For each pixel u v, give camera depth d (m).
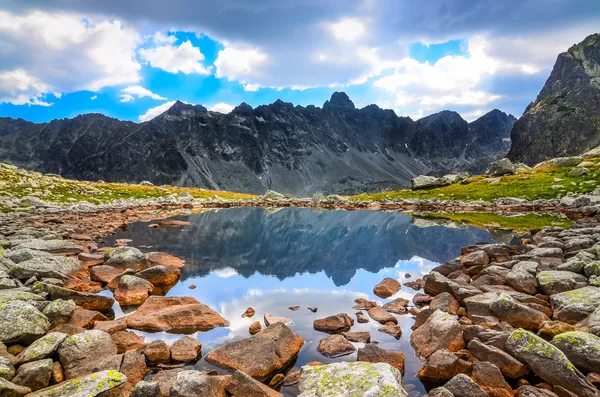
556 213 59.19
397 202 89.00
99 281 22.83
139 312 17.41
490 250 26.91
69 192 84.75
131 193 98.94
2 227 34.91
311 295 21.39
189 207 81.44
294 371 12.79
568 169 100.94
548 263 21.53
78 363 11.85
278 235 43.69
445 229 46.47
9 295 15.09
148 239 39.03
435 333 14.20
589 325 13.05
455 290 19.17
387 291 21.66
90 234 39.06
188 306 17.31
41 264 20.86
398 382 10.02
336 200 100.38
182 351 13.59
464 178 120.62
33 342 12.27
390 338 15.45
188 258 30.95
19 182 84.56
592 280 17.25
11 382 9.91
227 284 23.61
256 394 10.35
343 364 10.90
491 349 12.21
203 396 9.91
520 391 10.52
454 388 10.53
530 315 14.66
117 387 10.00
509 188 88.31
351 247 36.19
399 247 36.00
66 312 15.30
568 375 10.44
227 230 47.12
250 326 16.19
